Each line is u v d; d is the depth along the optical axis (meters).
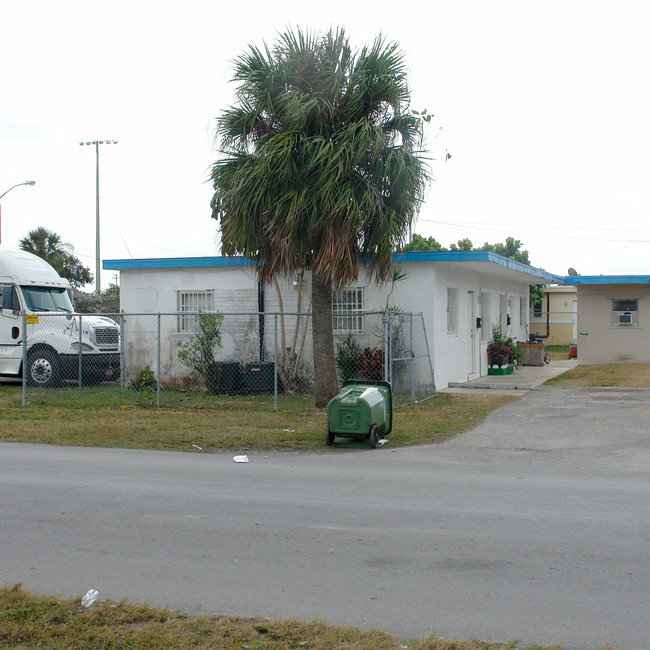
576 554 5.61
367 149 12.34
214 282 17.86
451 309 18.30
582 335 24.94
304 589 4.93
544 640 4.13
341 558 5.56
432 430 11.70
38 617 4.40
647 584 4.98
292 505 7.16
